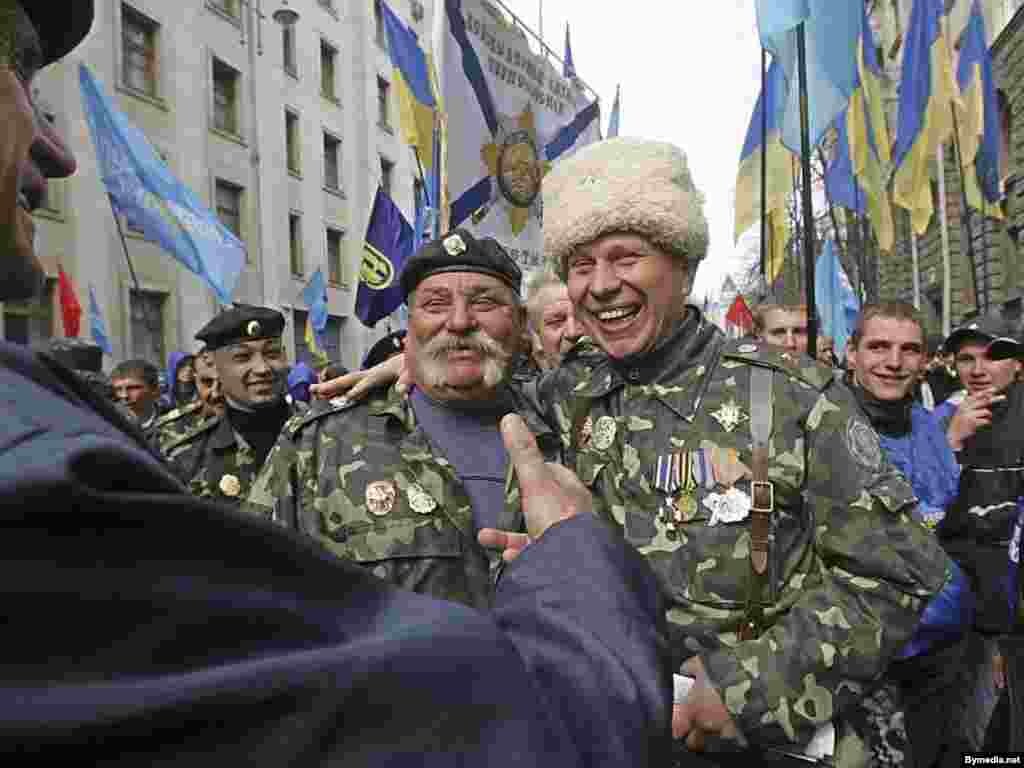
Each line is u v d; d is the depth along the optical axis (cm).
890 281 1869
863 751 160
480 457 210
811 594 157
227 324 357
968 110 810
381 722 44
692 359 182
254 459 357
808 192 365
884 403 320
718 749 153
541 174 525
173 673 41
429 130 497
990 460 317
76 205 1330
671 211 168
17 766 38
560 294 338
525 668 52
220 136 1750
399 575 192
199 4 1689
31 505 38
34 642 39
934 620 243
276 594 45
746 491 163
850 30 411
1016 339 337
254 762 41
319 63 2166
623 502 178
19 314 1224
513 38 504
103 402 56
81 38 59
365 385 216
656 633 63
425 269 215
